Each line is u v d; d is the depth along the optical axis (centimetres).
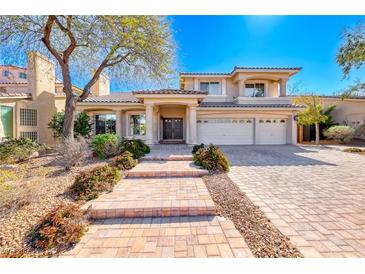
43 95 1931
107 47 1294
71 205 488
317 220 473
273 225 452
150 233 432
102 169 729
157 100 1748
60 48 1462
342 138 2320
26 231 429
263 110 2084
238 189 678
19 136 1695
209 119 2106
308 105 2342
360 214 503
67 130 1351
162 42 1308
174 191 647
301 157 1346
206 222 475
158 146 1794
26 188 570
